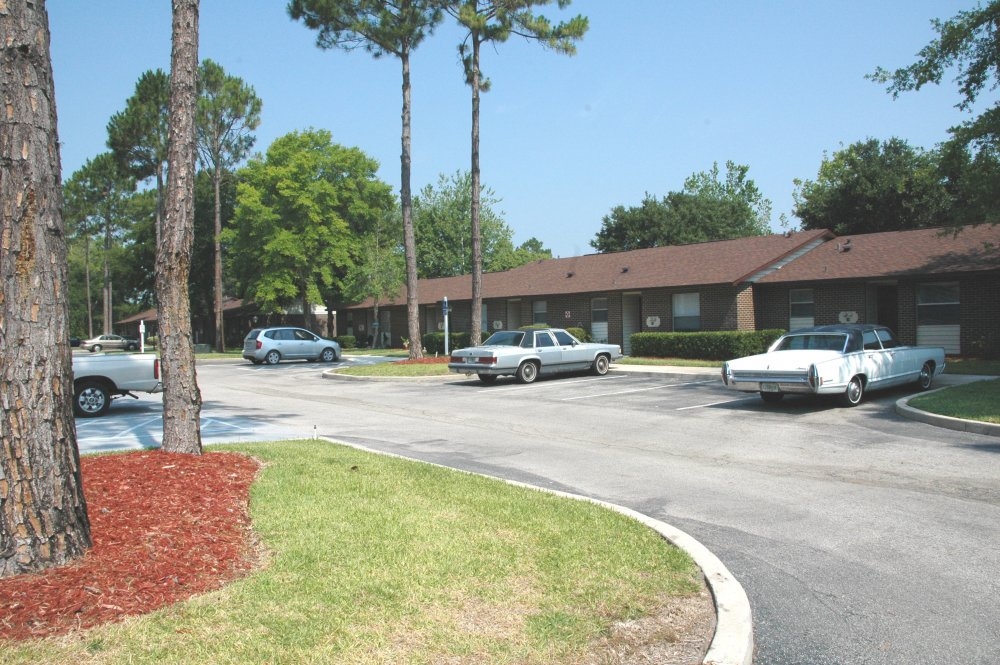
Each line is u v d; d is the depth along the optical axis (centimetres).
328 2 2497
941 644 427
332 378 2570
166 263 868
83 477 722
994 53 1731
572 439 1191
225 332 6825
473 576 497
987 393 1411
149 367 1547
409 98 2741
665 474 899
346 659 381
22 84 487
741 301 2764
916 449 1012
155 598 455
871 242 2773
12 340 484
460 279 4481
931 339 2402
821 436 1144
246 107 5116
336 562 522
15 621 416
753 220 6562
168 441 876
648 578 500
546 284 3562
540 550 552
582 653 398
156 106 4816
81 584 464
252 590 468
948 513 696
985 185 1753
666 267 3152
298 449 1002
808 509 722
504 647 399
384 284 4578
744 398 1656
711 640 413
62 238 509
